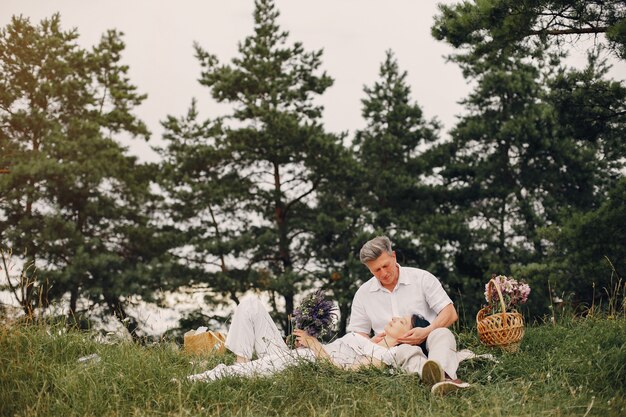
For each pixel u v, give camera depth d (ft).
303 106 81.66
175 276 73.56
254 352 19.29
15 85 77.82
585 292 50.65
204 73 81.82
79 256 66.28
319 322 18.76
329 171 75.66
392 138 89.71
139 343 19.57
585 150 86.12
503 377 17.47
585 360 17.46
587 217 46.91
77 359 18.43
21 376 17.08
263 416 15.06
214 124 80.84
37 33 79.41
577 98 44.52
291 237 80.12
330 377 17.08
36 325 19.75
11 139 77.05
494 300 20.40
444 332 17.26
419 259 78.48
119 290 65.16
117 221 78.59
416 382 16.43
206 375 17.04
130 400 16.12
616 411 14.69
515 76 88.22
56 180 71.72
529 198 85.15
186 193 76.54
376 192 84.58
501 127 86.22
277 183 79.41
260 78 78.89
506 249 82.94
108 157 75.87
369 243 19.66
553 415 14.39
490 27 39.01
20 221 69.56
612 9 37.81
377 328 20.12
